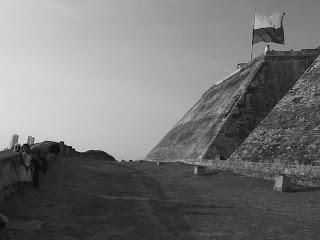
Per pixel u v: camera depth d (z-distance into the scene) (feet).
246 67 191.31
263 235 44.57
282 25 162.20
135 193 72.59
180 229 46.24
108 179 88.74
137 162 167.22
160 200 65.98
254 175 99.40
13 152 55.06
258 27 163.02
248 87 162.09
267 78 165.48
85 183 76.64
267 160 106.32
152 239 41.24
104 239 39.93
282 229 47.60
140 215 52.44
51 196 57.47
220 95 202.80
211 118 179.83
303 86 123.95
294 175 88.69
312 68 128.47
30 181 58.49
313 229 48.03
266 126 119.75
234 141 146.51
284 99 125.18
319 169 83.97
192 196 73.36
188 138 192.13
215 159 130.00
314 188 81.20
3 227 38.22
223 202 67.46
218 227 47.96
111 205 58.03
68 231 41.27
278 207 63.62
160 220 50.26
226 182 93.30
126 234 42.52
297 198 72.28
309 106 114.42
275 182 82.89
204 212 57.21
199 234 44.34
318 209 62.08
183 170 120.26
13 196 52.16
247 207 63.05
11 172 51.93
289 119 115.44
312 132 104.27
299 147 102.42
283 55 171.83
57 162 103.24
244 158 113.19
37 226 40.70
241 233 45.32
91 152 182.70
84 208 53.47
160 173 111.96
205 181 95.40
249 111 155.12
